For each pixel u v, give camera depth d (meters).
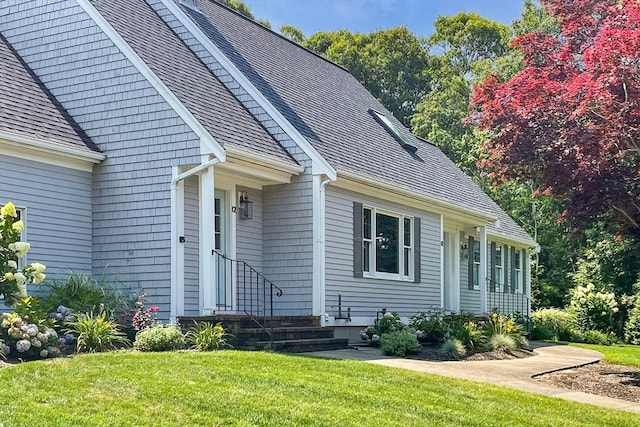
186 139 14.31
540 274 38.38
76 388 8.46
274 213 16.50
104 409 7.78
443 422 8.73
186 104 14.70
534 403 10.37
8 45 16.19
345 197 17.08
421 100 52.00
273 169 15.66
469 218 23.28
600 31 14.12
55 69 15.72
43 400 7.94
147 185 14.62
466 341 16.50
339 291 16.62
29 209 13.86
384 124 23.62
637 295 29.39
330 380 10.09
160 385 8.79
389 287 18.77
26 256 13.75
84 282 13.82
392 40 52.12
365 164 18.16
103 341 12.30
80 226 14.77
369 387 9.98
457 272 24.39
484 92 15.16
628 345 26.48
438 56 55.59
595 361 16.41
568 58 15.17
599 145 13.00
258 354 11.60
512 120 14.14
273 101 17.31
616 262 32.69
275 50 21.52
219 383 9.19
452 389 10.59
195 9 19.33
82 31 15.52
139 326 13.51
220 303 15.40
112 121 15.05
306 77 21.42
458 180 25.42
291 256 16.27
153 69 14.98
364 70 51.41
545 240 38.88
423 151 25.05
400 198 19.17
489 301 26.89
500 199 39.78
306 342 14.25
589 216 14.05
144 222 14.58
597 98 12.70
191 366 10.04
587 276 33.69
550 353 17.97
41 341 11.43
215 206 15.66
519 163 14.37
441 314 18.80
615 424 9.63
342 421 8.18
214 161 13.98
